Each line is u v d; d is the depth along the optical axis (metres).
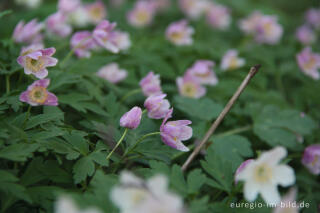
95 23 1.60
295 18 2.35
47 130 1.04
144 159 1.06
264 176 0.98
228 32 2.00
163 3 2.04
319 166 1.15
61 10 1.27
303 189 1.14
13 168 1.03
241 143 1.13
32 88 1.02
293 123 1.19
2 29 1.28
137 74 1.30
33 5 1.53
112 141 1.06
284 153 0.97
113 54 1.29
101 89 1.19
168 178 1.00
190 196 0.99
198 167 1.11
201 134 1.14
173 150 1.06
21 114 1.04
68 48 1.27
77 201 0.95
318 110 1.29
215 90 1.29
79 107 1.09
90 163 1.02
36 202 1.00
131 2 2.11
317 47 1.81
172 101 1.21
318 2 2.63
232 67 1.33
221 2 2.15
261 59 1.48
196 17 1.94
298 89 1.39
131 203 0.92
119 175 1.04
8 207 0.99
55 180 1.02
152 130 1.09
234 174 1.05
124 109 1.13
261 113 1.20
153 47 1.39
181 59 1.34
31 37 1.17
